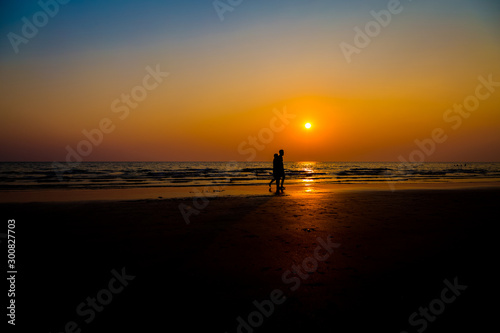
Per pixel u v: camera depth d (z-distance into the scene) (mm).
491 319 2688
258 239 5375
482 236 5570
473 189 15742
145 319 2711
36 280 3566
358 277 3641
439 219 7191
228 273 3777
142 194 13266
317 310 2855
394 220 7074
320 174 37656
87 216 7465
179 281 3537
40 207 8836
